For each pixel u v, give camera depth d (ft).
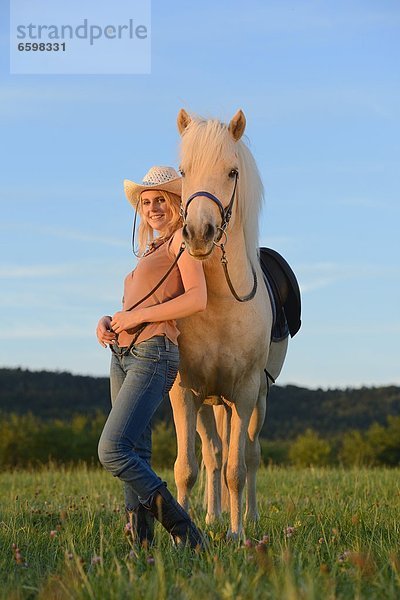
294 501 23.94
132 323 14.97
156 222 17.33
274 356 22.45
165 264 15.81
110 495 27.81
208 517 20.39
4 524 18.29
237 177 16.92
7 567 13.64
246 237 17.52
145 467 14.75
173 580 11.27
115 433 14.56
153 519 16.08
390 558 12.51
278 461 113.39
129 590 10.54
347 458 117.91
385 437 117.39
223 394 18.58
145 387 14.85
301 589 9.94
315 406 171.12
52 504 24.64
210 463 20.95
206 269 17.30
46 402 195.11
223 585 10.68
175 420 18.16
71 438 108.06
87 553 14.19
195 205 15.69
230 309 17.60
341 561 12.73
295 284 23.24
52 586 11.44
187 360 17.93
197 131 16.46
